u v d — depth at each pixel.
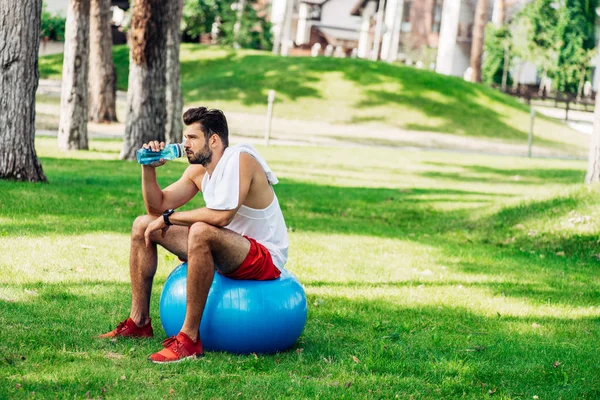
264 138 25.12
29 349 4.60
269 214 4.86
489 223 11.28
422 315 6.29
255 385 4.24
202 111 4.75
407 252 9.25
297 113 31.38
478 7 47.38
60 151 17.75
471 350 5.27
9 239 7.82
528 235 10.60
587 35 53.41
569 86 53.94
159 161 4.86
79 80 18.16
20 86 11.35
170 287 4.79
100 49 25.47
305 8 59.75
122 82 36.78
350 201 13.20
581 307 7.04
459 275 8.14
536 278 8.29
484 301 6.99
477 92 35.53
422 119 32.09
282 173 16.73
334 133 28.30
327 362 4.80
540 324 6.28
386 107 32.69
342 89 33.84
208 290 4.59
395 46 54.47
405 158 22.61
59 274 6.65
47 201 10.13
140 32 16.44
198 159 4.74
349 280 7.46
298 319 4.81
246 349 4.74
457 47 56.88
